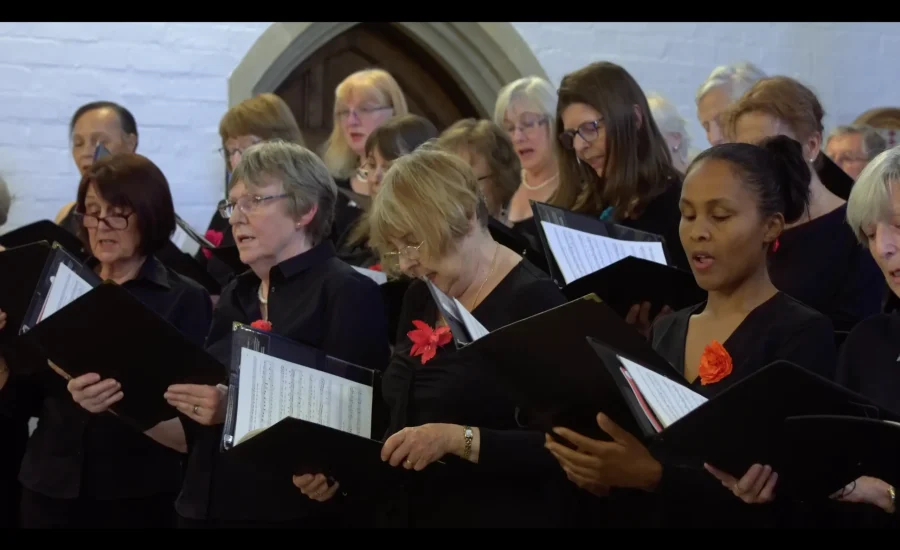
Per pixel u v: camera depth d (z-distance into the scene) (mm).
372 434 3148
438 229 2926
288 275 3389
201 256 5262
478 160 4109
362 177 4516
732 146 2727
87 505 3664
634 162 3914
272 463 2887
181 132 6305
